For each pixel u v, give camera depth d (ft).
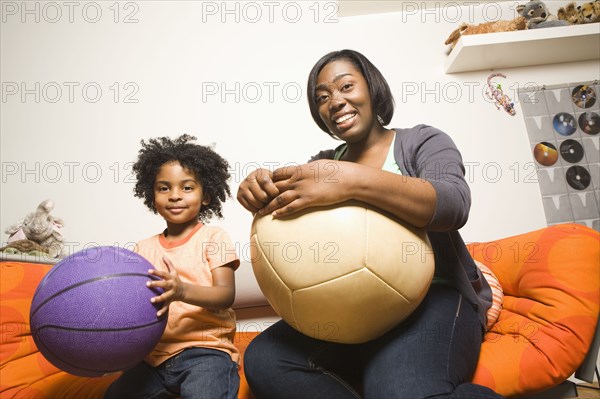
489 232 5.88
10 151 6.65
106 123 6.63
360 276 2.15
